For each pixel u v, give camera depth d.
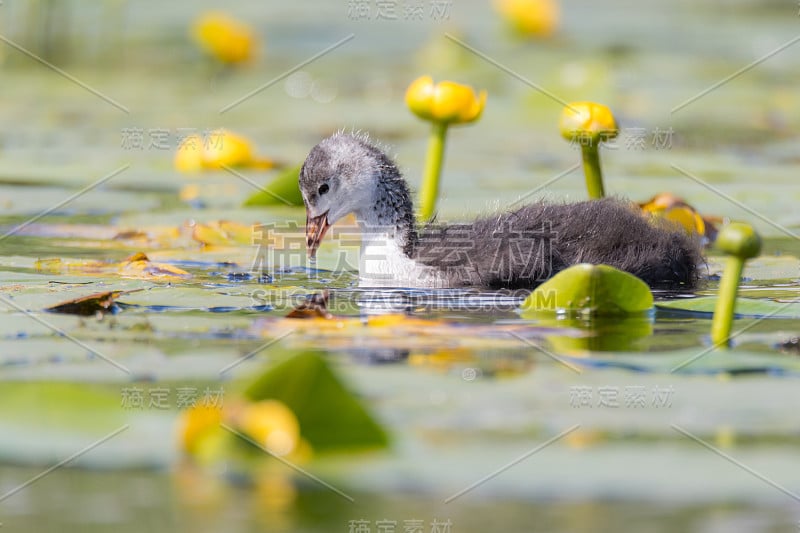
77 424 7.36
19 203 16.00
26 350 8.88
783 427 7.34
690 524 6.23
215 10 33.94
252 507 6.52
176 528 6.25
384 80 26.33
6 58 27.22
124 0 30.14
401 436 7.17
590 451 7.05
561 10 35.75
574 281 10.24
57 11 27.64
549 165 18.88
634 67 26.33
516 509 6.36
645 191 16.81
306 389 6.88
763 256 13.52
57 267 12.49
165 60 27.61
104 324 9.82
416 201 14.23
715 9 35.81
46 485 6.72
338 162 13.12
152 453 7.09
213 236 14.30
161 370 8.39
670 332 9.68
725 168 18.78
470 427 7.34
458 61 27.66
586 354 8.89
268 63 26.80
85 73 26.52
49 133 21.27
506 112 23.67
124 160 19.16
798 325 9.95
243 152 18.38
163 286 11.60
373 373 8.34
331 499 6.50
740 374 8.37
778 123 22.38
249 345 9.12
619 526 6.16
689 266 12.38
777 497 6.48
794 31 31.08
